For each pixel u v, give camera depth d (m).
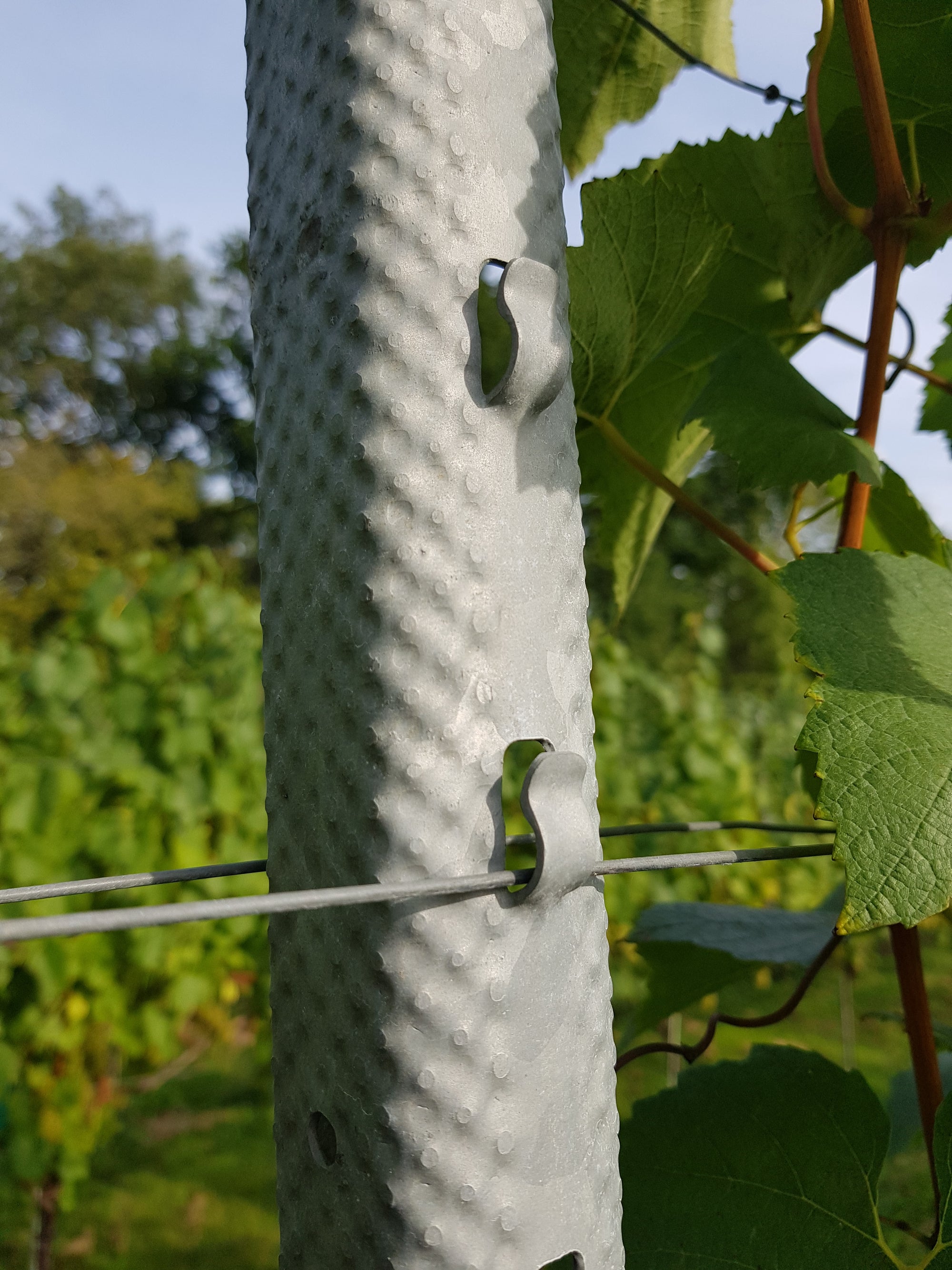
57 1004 0.97
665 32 0.42
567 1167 0.20
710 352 0.43
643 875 1.54
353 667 0.20
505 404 0.20
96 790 1.04
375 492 0.20
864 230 0.34
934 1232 0.30
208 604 1.26
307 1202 0.20
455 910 0.19
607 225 0.32
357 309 0.20
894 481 0.41
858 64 0.32
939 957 2.22
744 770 1.76
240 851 1.14
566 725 0.20
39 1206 1.02
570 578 0.21
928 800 0.24
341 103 0.20
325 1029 0.20
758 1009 1.97
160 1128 1.58
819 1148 0.31
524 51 0.21
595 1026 0.20
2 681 1.30
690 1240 0.31
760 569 0.38
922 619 0.28
